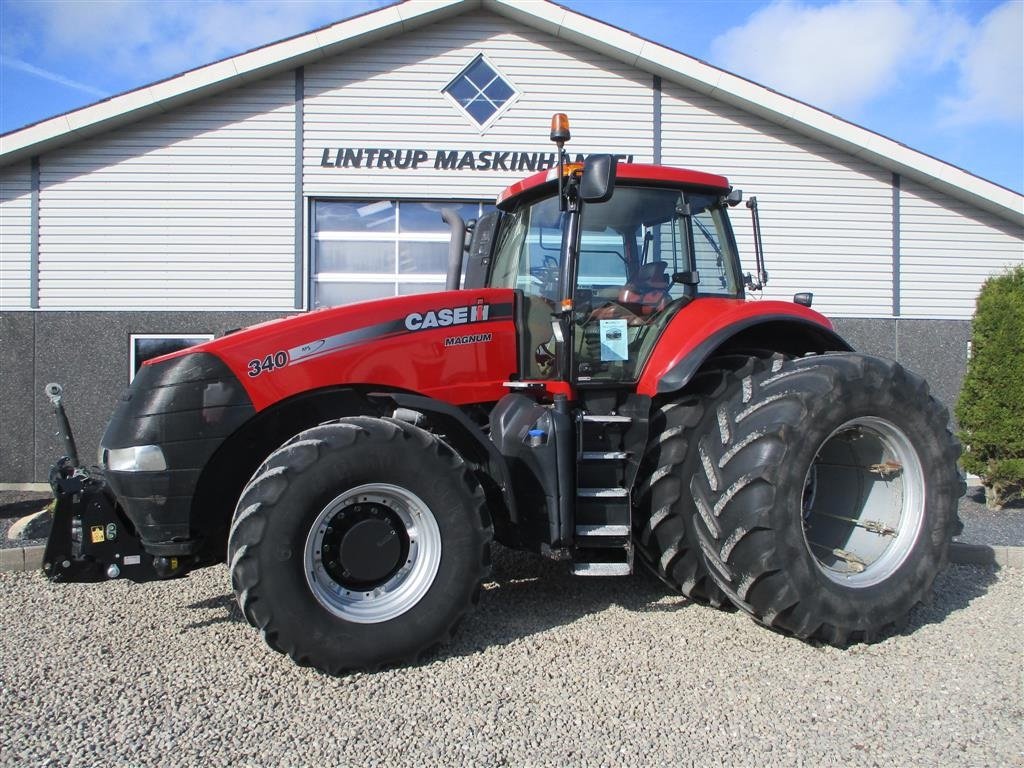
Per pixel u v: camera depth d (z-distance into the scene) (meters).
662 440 3.96
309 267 8.89
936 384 9.41
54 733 2.85
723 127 9.16
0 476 8.64
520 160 9.00
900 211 9.34
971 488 8.08
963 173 8.98
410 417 3.92
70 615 4.23
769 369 3.94
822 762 2.64
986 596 4.53
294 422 3.96
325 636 3.29
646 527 3.96
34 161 8.62
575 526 3.87
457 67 8.91
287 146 8.82
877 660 3.53
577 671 3.39
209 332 8.80
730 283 4.74
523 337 4.31
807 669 3.42
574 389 4.07
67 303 8.70
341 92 8.84
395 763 2.63
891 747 2.74
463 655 3.58
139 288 8.75
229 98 8.77
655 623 4.00
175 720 2.95
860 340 9.36
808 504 4.27
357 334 3.90
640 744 2.76
